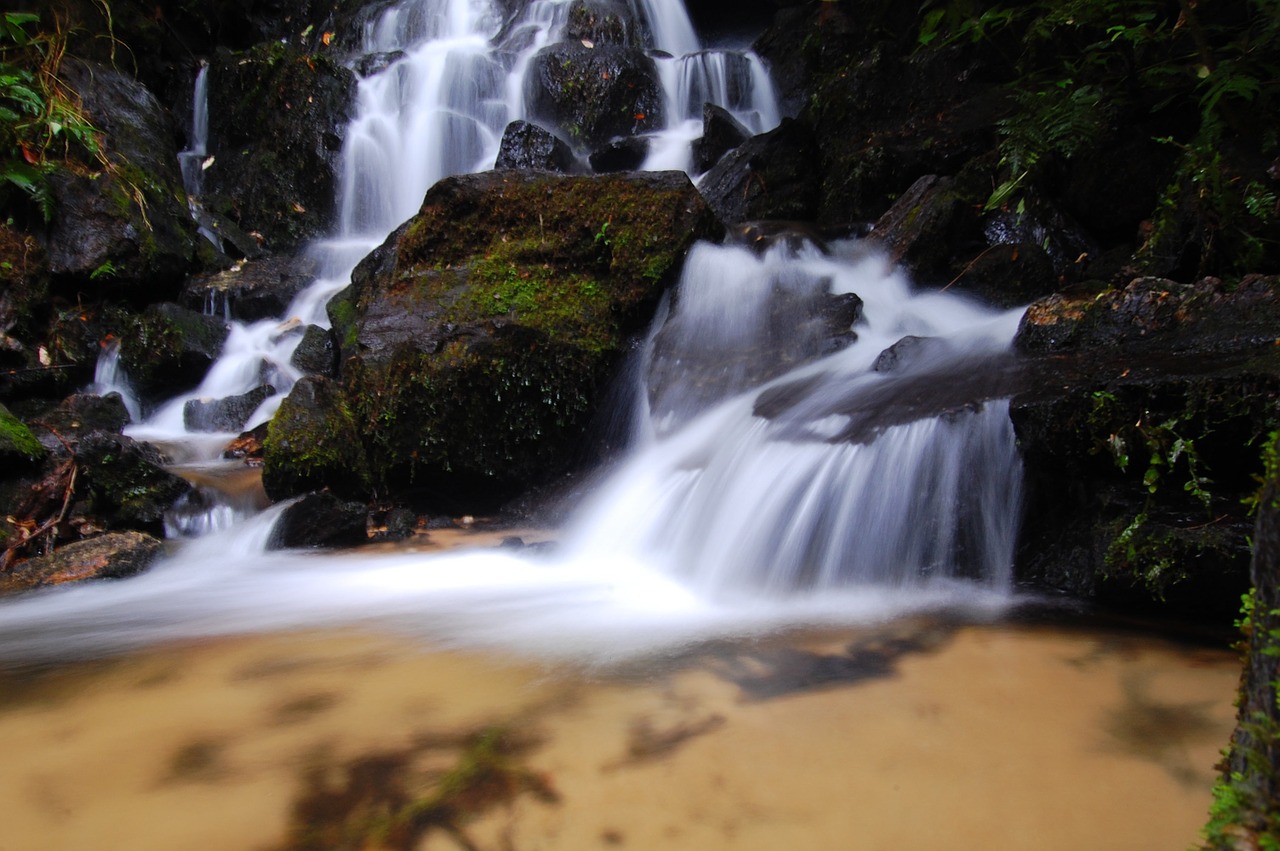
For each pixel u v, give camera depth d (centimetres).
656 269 631
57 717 298
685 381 591
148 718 295
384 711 294
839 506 425
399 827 228
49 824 235
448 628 377
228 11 1312
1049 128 597
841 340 588
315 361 800
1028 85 736
